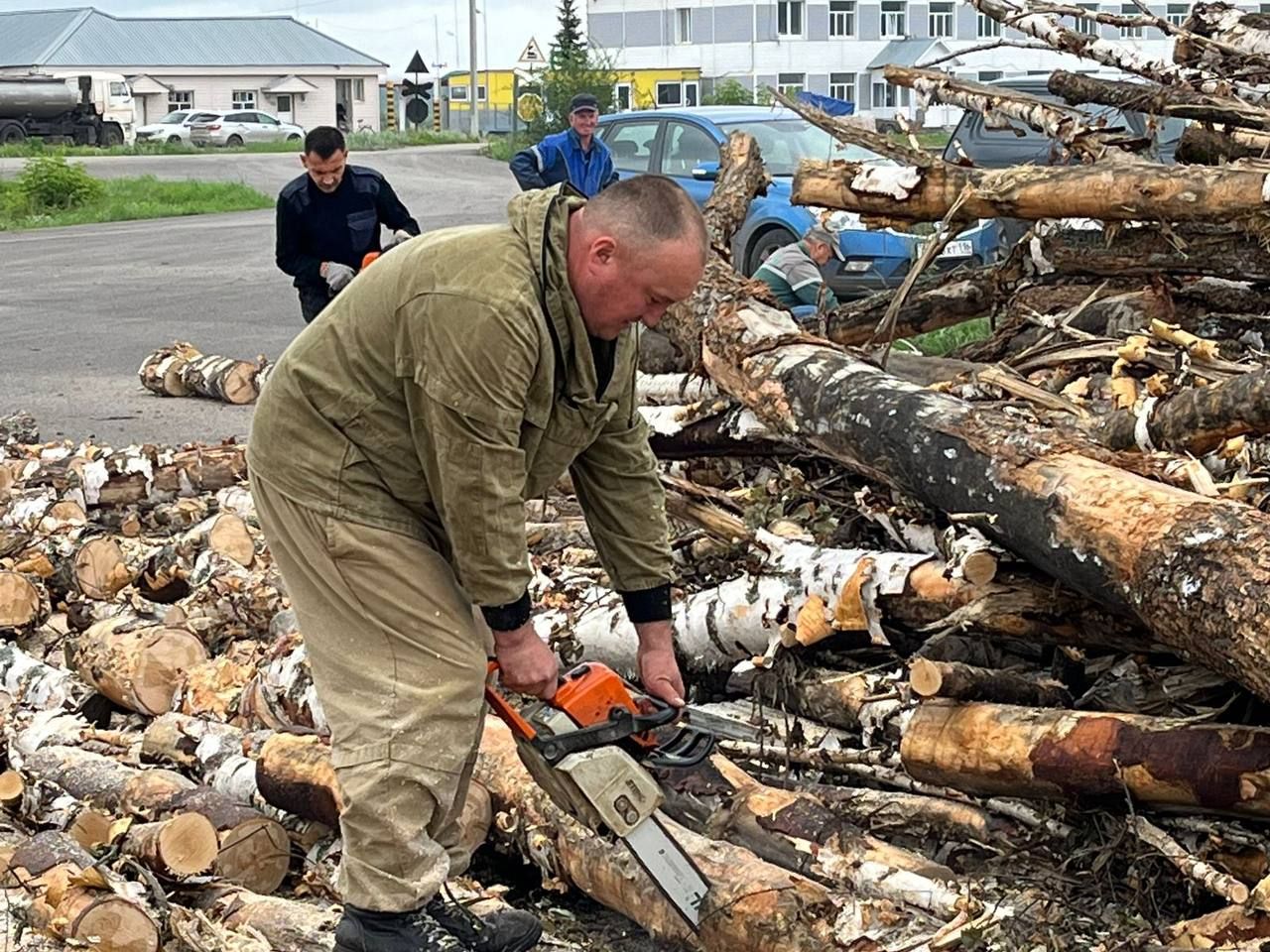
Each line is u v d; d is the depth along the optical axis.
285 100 74.88
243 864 3.75
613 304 2.88
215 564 5.53
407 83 57.50
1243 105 5.41
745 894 3.15
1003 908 3.17
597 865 3.50
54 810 4.07
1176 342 4.56
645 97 38.56
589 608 4.45
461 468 2.88
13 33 73.44
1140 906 3.24
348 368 3.00
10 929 3.44
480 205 25.58
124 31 73.12
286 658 4.45
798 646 3.92
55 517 6.38
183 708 4.66
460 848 3.36
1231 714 3.27
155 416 9.60
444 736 3.06
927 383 5.25
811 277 7.62
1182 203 4.67
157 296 15.95
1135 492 3.27
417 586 3.06
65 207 29.16
